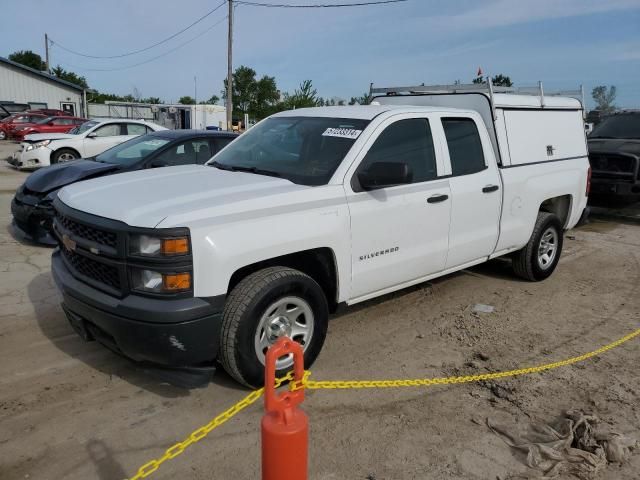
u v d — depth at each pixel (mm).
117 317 3281
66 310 3797
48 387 3752
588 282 6555
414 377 4047
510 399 3773
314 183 3990
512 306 5621
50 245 7238
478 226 5238
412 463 3078
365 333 4820
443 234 4859
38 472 2918
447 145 4918
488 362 4332
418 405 3680
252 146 4844
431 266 4848
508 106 5660
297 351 2016
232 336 3432
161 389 3773
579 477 3008
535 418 3545
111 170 7445
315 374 4039
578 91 6945
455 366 4250
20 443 3148
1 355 4176
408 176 3822
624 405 3750
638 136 10539
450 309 5477
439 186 4750
